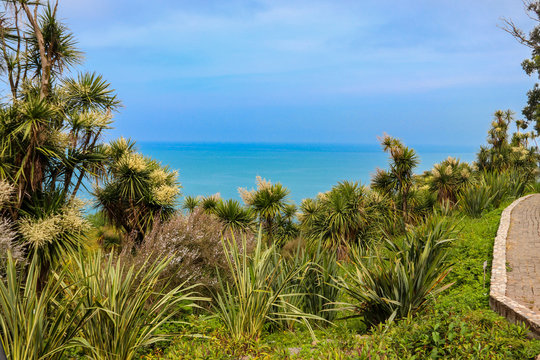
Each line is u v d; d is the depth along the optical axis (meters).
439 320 4.48
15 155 8.65
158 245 7.20
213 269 7.54
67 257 8.19
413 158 14.80
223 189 86.88
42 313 4.08
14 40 9.44
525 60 28.39
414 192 16.94
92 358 4.45
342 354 4.11
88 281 4.60
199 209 8.48
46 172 9.35
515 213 13.41
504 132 22.70
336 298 6.34
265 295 5.55
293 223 15.61
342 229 12.88
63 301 4.77
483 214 13.98
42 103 8.77
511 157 22.67
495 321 4.86
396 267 5.69
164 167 14.20
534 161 23.09
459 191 17.66
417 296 5.69
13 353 3.82
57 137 8.93
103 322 4.55
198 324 5.69
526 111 30.23
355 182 14.59
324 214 13.80
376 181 15.88
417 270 5.76
